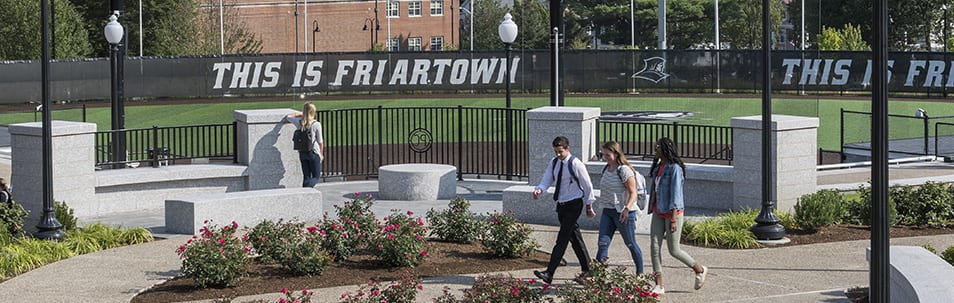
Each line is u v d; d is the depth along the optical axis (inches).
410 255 525.3
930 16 3095.5
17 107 1775.3
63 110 1744.6
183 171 758.5
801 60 954.1
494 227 559.8
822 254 566.3
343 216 569.0
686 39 3676.2
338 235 537.3
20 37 2278.5
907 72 1718.8
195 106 1770.4
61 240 596.7
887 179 330.6
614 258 556.4
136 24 2844.5
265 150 781.9
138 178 738.2
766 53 592.1
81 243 585.6
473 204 762.2
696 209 725.9
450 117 1610.5
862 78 1679.4
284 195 664.4
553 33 915.4
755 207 693.9
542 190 494.0
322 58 1792.6
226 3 3265.3
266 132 781.3
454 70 1777.8
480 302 404.8
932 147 1073.5
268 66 1809.8
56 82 1797.5
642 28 3784.5
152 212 738.2
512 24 870.4
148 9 2856.8
